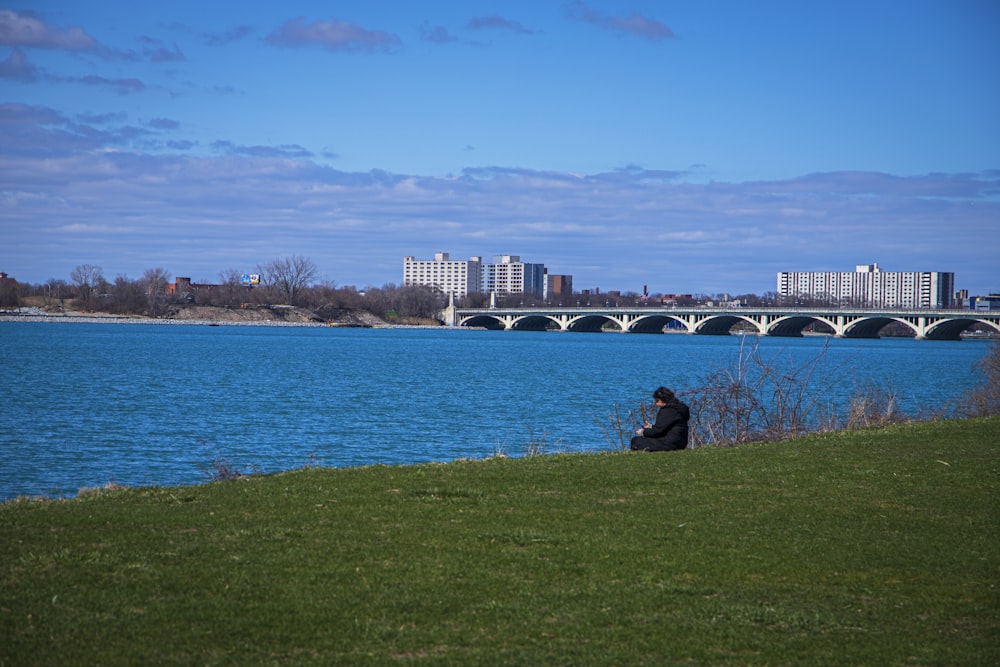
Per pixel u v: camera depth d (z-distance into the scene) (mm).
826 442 22344
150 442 40312
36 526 13156
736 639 9398
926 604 10555
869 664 8859
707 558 12156
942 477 17688
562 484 16875
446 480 17125
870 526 13977
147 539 12461
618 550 12391
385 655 8758
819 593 10891
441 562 11648
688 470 18344
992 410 40438
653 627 9656
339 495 15641
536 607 10125
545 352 149250
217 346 147375
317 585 10633
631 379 84250
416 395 65750
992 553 12586
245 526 13305
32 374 79562
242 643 8945
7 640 8797
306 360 113312
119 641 8891
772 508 15070
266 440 41562
